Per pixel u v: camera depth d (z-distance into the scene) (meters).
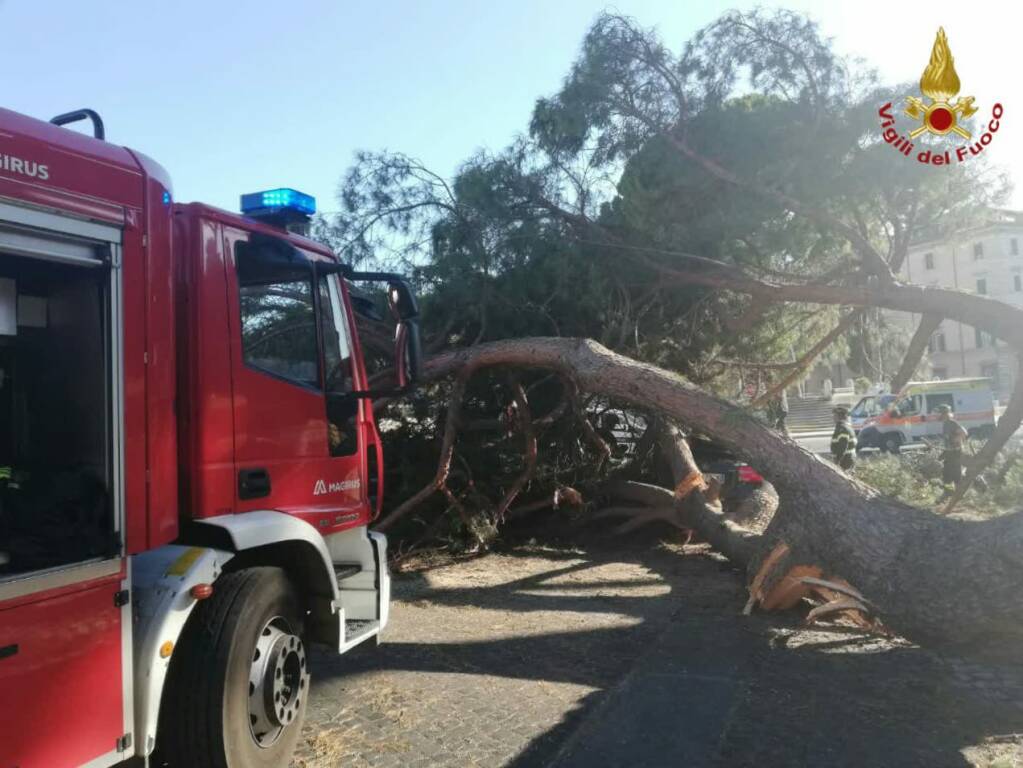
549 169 9.32
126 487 3.04
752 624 6.62
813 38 8.23
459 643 6.16
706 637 6.25
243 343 3.96
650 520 10.61
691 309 9.94
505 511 10.53
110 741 2.94
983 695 4.90
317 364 4.52
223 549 3.59
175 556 3.37
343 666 5.58
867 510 6.23
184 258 3.73
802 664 5.57
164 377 3.29
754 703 4.80
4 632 2.57
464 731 4.45
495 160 9.44
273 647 3.82
